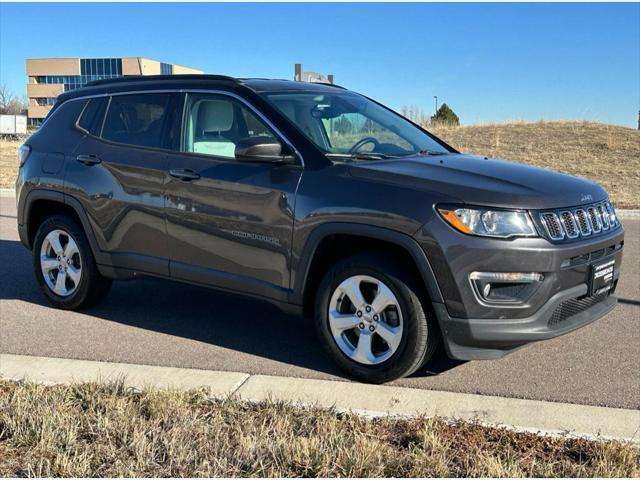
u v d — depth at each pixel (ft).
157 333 17.89
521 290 13.10
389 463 10.16
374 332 14.12
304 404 12.76
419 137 18.20
